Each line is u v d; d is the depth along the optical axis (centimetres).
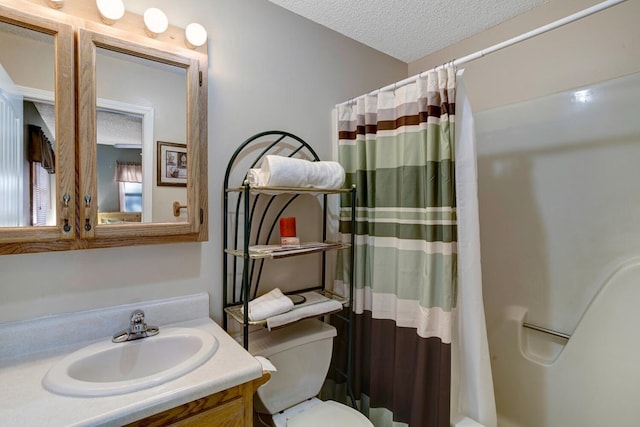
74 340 101
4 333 91
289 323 121
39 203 93
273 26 148
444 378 122
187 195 119
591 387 138
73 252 102
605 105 139
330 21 163
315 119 164
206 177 124
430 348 128
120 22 107
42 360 90
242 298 138
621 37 136
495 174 177
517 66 167
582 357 141
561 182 153
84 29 97
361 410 159
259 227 144
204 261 128
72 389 73
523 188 166
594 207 143
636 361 127
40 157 93
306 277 161
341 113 162
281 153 151
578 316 149
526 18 161
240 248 138
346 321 155
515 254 170
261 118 144
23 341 94
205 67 123
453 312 124
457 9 155
